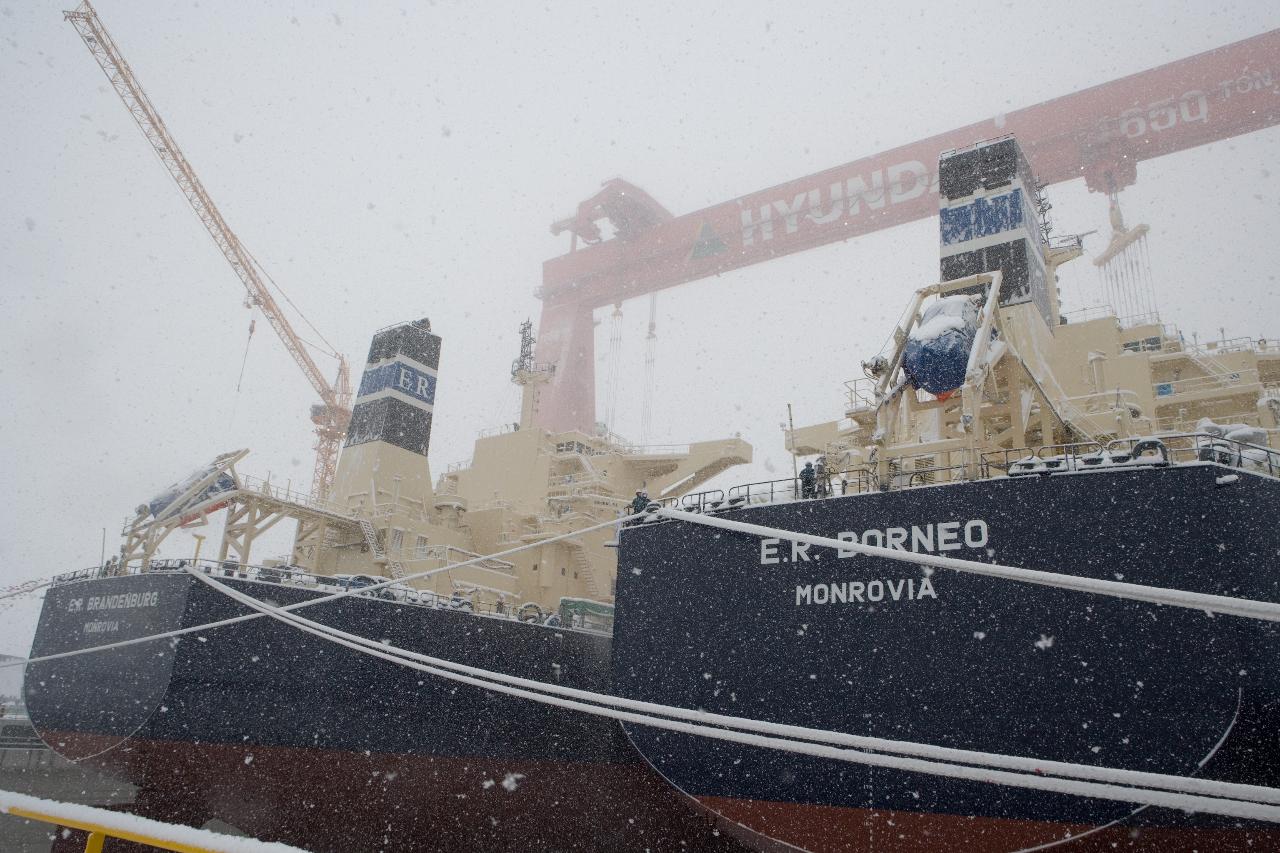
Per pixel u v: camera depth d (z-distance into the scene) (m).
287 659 19.08
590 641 23.52
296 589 19.52
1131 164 66.50
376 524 26.12
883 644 14.02
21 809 4.74
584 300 91.81
